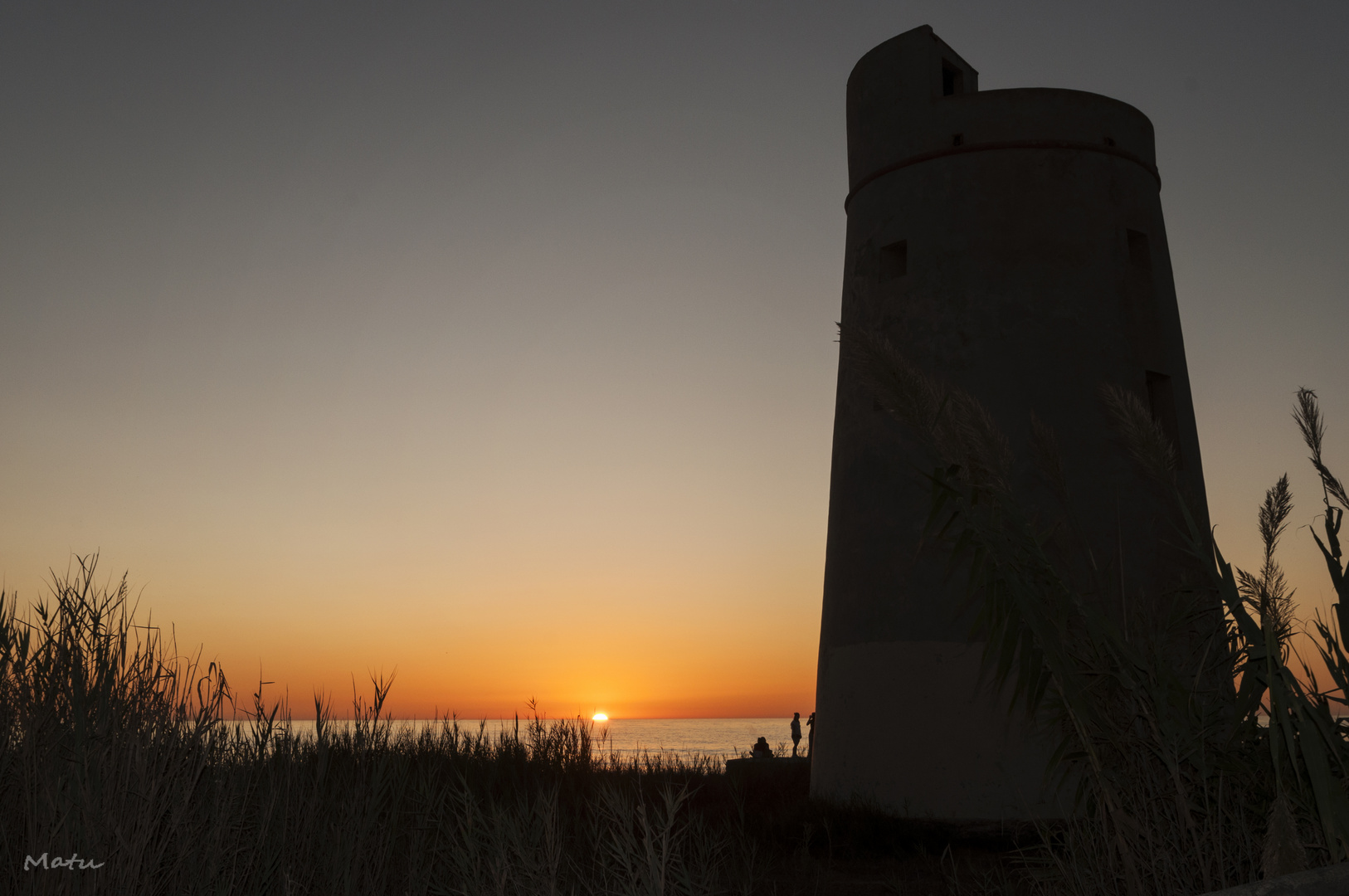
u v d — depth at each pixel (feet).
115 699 16.72
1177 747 15.72
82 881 14.92
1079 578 18.76
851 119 55.62
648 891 15.43
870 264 51.47
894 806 42.11
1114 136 49.90
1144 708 16.40
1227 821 16.22
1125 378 46.06
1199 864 15.24
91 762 15.97
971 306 46.85
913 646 43.70
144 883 15.71
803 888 28.27
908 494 45.83
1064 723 17.87
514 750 32.71
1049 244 47.24
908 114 51.24
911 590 44.55
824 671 48.88
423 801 21.85
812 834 37.86
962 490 17.08
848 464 49.83
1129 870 15.34
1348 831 12.54
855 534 48.06
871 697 44.75
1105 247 47.85
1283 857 12.71
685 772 41.63
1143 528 43.42
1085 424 44.65
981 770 40.45
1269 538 17.46
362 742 22.44
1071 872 17.31
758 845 34.37
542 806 18.17
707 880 17.65
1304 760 13.96
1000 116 49.08
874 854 36.83
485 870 18.33
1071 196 48.11
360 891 19.77
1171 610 18.07
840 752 45.75
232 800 17.92
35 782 15.69
